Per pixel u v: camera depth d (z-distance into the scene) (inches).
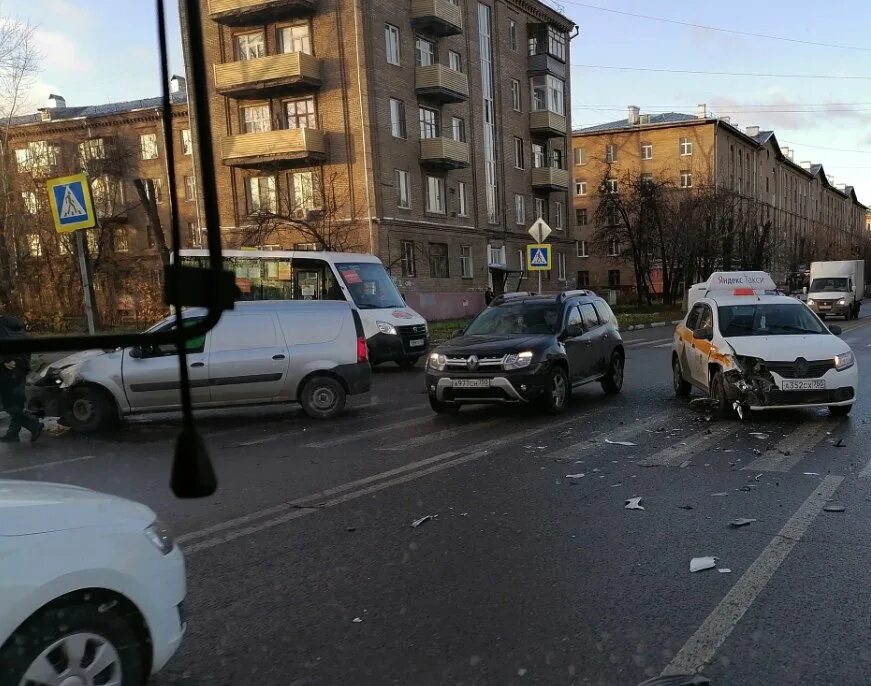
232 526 204.4
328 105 1162.6
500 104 1492.4
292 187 1206.3
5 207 944.3
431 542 185.5
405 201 1232.2
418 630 136.9
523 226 1581.0
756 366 333.4
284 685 119.1
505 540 185.2
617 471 252.8
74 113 1646.2
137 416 426.3
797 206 3366.1
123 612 105.1
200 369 377.7
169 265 64.1
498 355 363.9
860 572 157.8
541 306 414.9
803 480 233.8
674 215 1542.8
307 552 181.3
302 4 1128.8
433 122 1305.4
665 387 475.8
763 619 136.8
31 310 972.6
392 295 678.5
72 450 331.0
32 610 93.7
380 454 293.0
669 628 134.5
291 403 411.8
